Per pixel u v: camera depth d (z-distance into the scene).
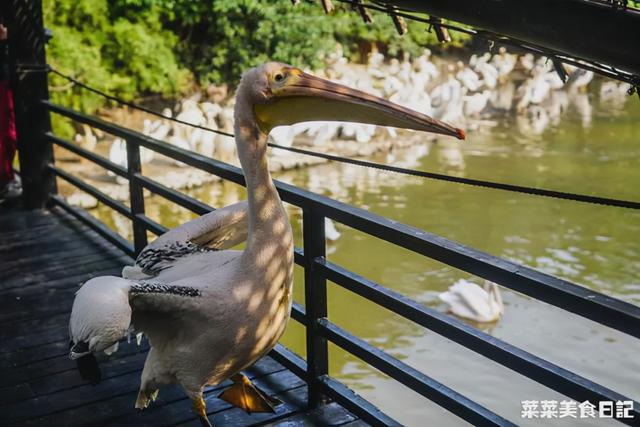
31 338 4.74
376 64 20.67
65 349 4.59
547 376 2.81
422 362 8.45
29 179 7.03
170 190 5.13
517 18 2.57
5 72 7.03
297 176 14.67
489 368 8.30
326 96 2.91
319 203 3.62
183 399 4.04
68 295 5.34
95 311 2.69
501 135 17.28
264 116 2.98
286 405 3.95
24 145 6.96
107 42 17.23
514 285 2.83
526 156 15.59
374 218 3.41
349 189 13.91
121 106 17.83
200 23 19.25
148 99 18.56
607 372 8.12
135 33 17.14
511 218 12.35
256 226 3.01
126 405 4.00
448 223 12.24
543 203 12.91
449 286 10.27
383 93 19.30
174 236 3.44
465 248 3.04
